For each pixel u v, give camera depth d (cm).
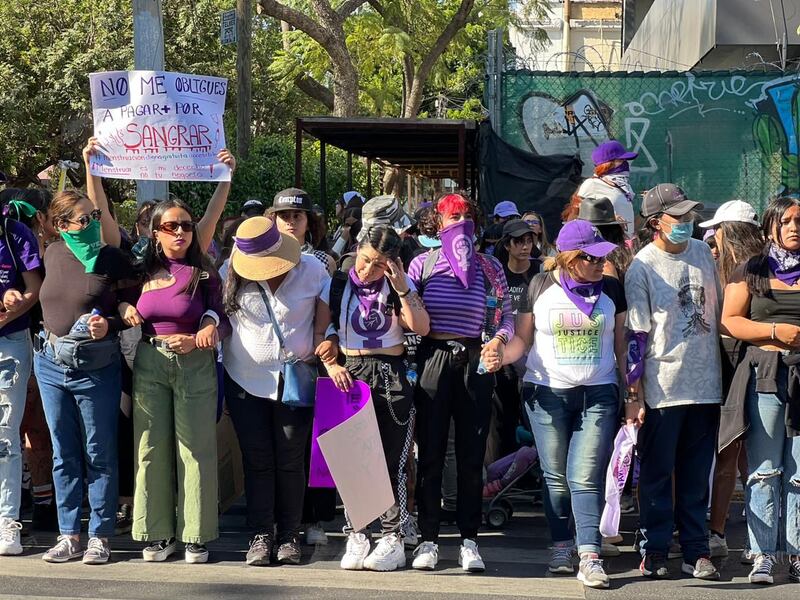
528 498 786
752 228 654
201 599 559
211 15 2506
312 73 2308
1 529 641
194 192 1516
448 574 611
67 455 629
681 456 615
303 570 617
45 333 621
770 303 586
